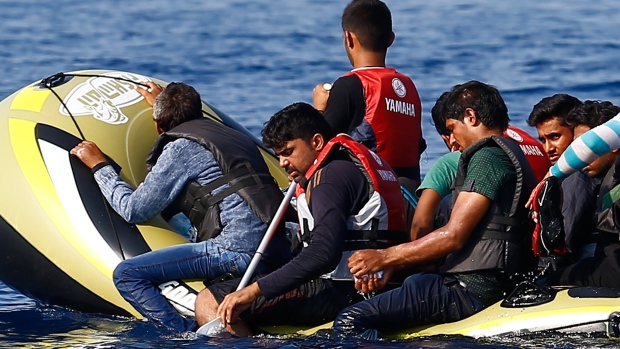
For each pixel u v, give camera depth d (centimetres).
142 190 1423
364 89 1559
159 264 1383
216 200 1395
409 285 1300
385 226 1332
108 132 1561
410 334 1297
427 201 1443
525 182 1272
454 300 1292
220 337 1316
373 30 1589
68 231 1459
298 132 1323
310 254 1283
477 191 1260
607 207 1303
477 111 1304
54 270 1466
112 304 1434
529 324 1254
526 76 3180
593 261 1323
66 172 1488
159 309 1370
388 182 1342
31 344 1320
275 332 1348
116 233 1449
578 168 1241
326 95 1650
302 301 1346
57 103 1579
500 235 1275
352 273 1288
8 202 1496
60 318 1460
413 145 1605
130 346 1294
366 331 1294
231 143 1422
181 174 1409
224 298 1328
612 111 1355
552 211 1248
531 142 1501
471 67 3312
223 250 1380
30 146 1519
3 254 1515
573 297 1271
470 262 1283
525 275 1303
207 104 1786
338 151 1340
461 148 1329
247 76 3197
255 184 1402
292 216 1438
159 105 1466
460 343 1245
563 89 3014
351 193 1314
